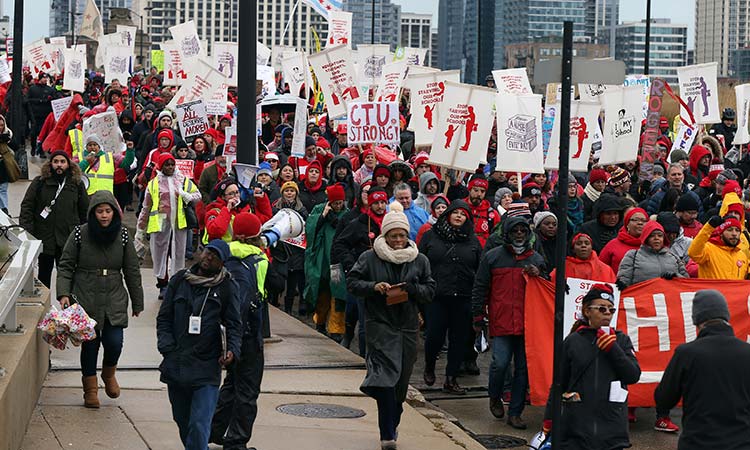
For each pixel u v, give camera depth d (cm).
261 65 3300
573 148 2095
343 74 2506
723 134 3030
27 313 1212
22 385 1036
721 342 882
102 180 2008
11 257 1283
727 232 1409
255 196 1623
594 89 2722
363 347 1538
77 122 2775
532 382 1305
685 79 2564
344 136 2608
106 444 1080
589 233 1526
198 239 2081
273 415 1248
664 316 1351
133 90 3919
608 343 973
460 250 1439
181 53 3156
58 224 1483
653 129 2211
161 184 1809
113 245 1191
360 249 1521
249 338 1061
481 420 1345
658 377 1340
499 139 1891
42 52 4438
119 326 1192
